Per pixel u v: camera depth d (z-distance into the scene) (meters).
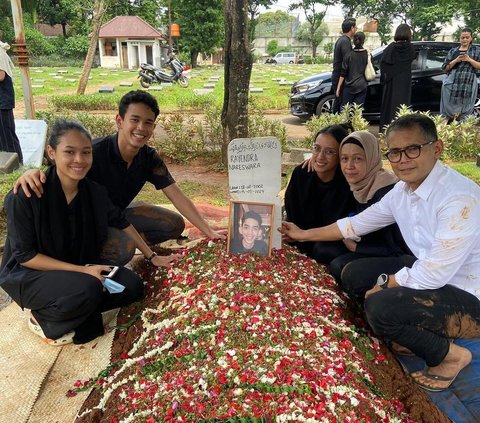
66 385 2.52
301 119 12.13
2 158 5.95
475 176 6.52
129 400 2.17
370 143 3.14
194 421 1.88
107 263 3.14
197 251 3.38
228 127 6.42
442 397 2.48
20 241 2.69
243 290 2.73
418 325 2.43
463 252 2.34
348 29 8.38
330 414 1.90
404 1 41.62
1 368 2.61
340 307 3.00
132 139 3.12
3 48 6.05
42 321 2.80
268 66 34.69
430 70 10.25
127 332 2.87
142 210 3.91
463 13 36.72
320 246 3.53
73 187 2.74
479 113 10.25
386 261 3.01
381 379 2.43
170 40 34.62
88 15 39.88
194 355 2.29
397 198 2.73
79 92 15.39
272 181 3.21
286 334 2.40
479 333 2.50
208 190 5.93
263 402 1.94
